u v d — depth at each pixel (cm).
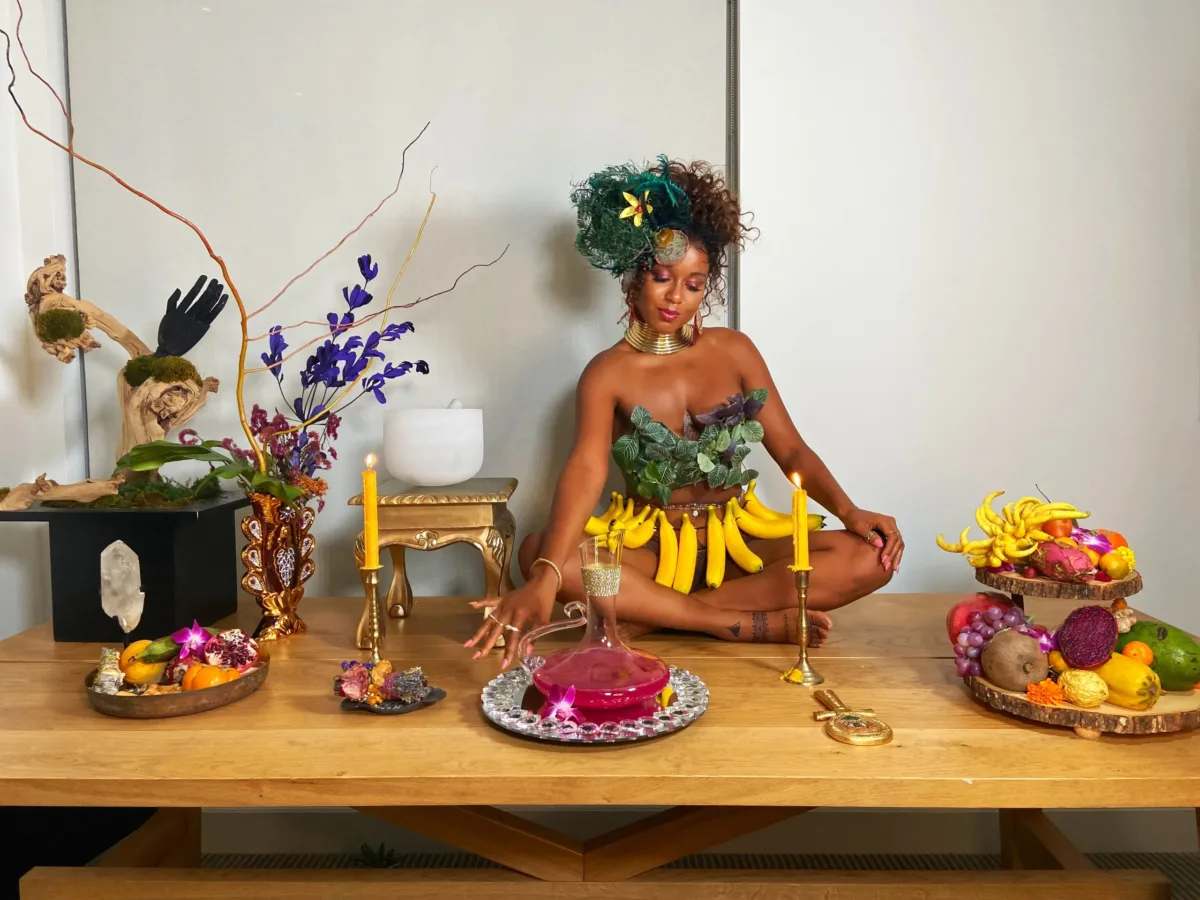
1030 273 188
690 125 193
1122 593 125
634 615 146
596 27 193
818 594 150
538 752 104
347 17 194
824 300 189
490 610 126
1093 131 187
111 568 149
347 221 196
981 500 191
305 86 195
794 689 126
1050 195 188
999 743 106
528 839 121
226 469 146
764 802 97
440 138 195
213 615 164
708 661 140
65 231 196
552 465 197
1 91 188
